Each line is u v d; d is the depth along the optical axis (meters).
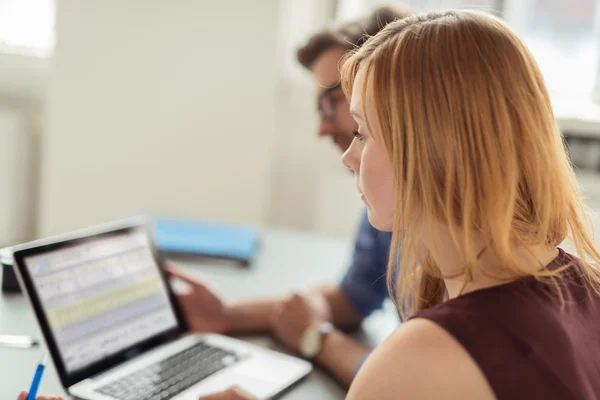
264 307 1.31
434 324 0.62
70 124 2.61
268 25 2.47
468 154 0.64
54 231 2.69
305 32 2.72
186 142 2.59
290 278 1.58
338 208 2.64
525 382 0.59
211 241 1.72
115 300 1.07
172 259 1.63
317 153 2.73
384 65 0.68
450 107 0.64
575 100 2.62
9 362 1.01
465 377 0.58
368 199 0.74
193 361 1.08
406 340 0.62
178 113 2.57
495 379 0.59
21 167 2.75
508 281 0.67
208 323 1.24
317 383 1.08
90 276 1.04
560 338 0.63
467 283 0.69
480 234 0.67
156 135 2.60
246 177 2.59
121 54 2.55
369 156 0.72
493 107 0.64
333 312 1.36
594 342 0.68
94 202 2.66
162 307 1.15
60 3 2.53
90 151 2.62
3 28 2.80
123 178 2.64
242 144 2.57
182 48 2.53
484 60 0.65
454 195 0.65
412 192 0.67
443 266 0.71
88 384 0.95
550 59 2.64
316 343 1.16
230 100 2.54
